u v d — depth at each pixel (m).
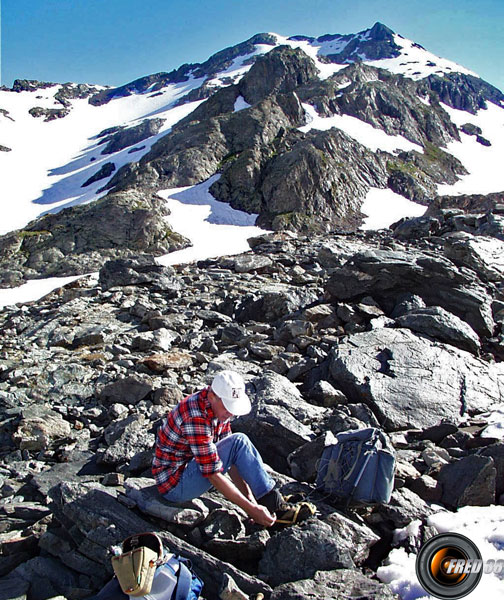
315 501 5.08
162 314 12.72
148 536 3.81
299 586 4.05
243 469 4.88
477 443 6.30
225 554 4.64
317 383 7.55
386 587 4.05
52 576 4.47
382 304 11.17
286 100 135.00
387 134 147.38
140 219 77.12
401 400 7.18
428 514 5.00
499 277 13.55
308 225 90.75
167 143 128.50
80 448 6.80
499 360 9.44
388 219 99.69
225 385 4.38
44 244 74.38
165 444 4.67
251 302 12.43
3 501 5.66
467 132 185.38
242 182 101.38
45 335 12.41
